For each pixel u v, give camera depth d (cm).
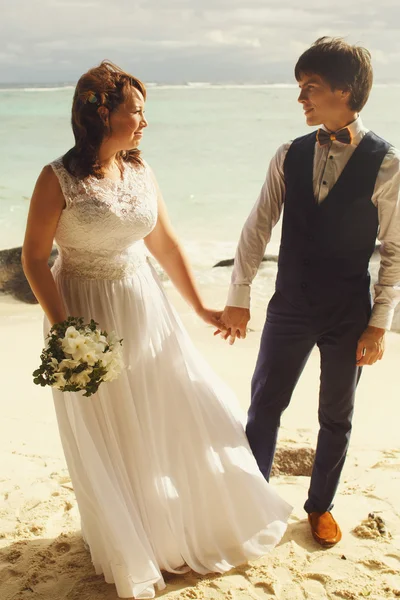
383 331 283
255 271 302
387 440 432
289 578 279
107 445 270
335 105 262
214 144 2489
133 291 272
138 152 277
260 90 7819
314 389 529
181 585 275
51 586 278
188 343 295
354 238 274
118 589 263
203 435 282
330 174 271
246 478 288
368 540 304
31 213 256
